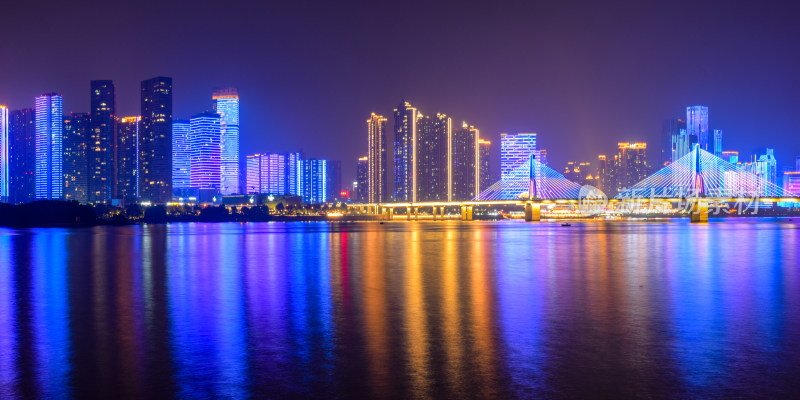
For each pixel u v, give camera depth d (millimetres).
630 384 25453
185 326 38188
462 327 37375
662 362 28844
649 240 157750
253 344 32906
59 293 55312
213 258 99625
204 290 57062
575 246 131125
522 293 53531
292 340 33844
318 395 24234
